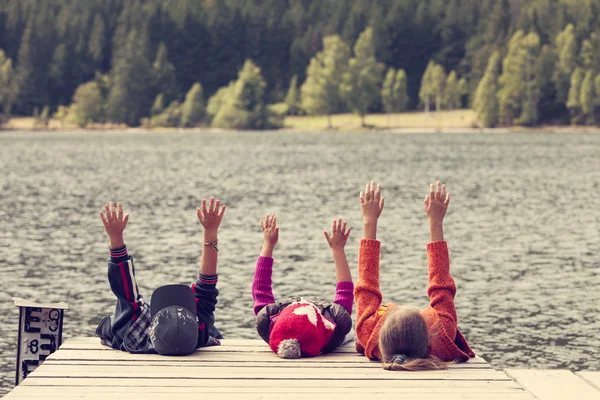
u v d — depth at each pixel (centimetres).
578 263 2225
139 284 1933
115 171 6662
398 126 18425
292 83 19812
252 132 17988
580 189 4853
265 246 740
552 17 19650
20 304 714
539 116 17512
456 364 622
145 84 19412
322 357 651
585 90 16438
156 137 15825
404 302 1686
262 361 632
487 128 17500
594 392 554
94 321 1484
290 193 4656
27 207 3881
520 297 1741
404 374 588
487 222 3244
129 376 575
